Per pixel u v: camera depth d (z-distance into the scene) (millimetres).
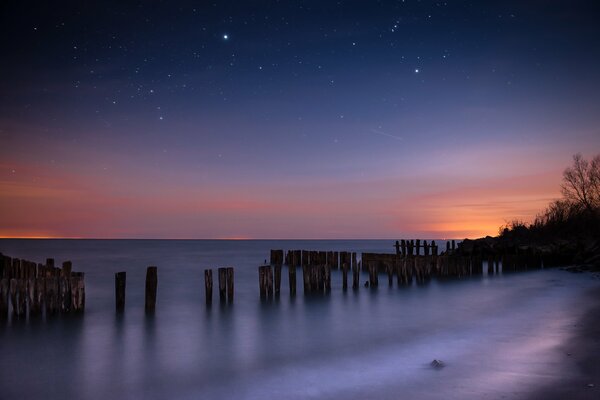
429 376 8469
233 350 11586
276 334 13281
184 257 54969
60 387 8930
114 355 11211
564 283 23406
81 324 14406
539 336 11422
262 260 48188
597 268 28375
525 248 33438
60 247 102625
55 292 15008
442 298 19172
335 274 30344
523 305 16875
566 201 43844
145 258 52438
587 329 11992
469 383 7859
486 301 18328
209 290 17328
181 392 8484
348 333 13289
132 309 16953
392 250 89500
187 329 13938
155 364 10398
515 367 8633
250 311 16578
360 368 9484
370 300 18719
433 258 25469
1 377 9570
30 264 20797
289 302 18203
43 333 13320
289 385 8562
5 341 12500
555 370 8289
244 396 8070
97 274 31781
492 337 11617
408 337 12469
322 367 9766
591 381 7582
